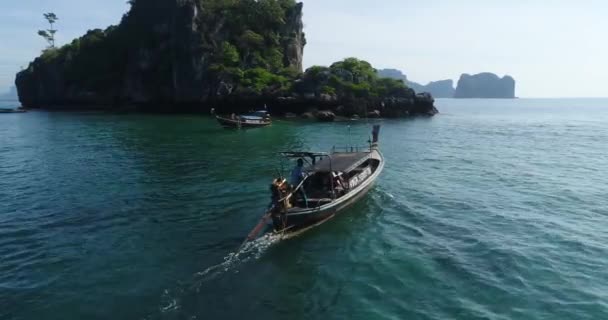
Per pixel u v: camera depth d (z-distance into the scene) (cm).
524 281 1215
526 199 2073
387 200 2028
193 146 3834
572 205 1972
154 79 9056
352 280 1230
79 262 1341
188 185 2303
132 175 2583
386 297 1135
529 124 6981
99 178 2511
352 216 1780
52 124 6291
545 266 1311
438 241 1516
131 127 5656
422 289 1175
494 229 1638
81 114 8431
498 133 5319
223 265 1321
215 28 8656
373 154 2427
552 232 1603
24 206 1944
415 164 2998
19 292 1154
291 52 9519
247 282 1216
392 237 1554
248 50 8644
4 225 1684
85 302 1103
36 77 11844
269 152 3462
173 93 8606
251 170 2695
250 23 9150
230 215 1792
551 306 1086
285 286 1197
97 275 1253
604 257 1378
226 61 8244
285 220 1513
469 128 5966
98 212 1844
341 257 1384
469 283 1202
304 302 1113
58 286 1188
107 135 4762
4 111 9262
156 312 1057
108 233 1594
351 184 1903
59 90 11100
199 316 1041
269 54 8850
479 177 2575
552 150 3794
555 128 6172
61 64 11150
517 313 1055
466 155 3441
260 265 1323
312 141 4197
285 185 1589
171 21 8794
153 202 1989
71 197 2088
